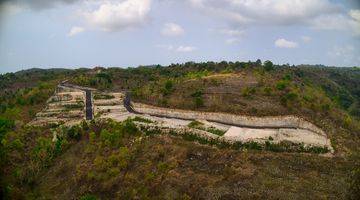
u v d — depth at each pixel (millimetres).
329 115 56656
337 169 39625
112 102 73062
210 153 44031
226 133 49562
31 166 48344
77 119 62969
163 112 61188
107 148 47688
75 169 45719
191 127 50812
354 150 46062
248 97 61844
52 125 60188
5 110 70125
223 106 58000
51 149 51469
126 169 43094
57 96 77188
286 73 89500
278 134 48906
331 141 46688
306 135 48812
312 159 41625
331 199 32594
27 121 63844
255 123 53375
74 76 110062
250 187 35438
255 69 94188
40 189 44875
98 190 41094
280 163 41000
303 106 56500
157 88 74875
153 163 43000
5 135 55406
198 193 35750
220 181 37531
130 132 50875
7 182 45938
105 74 106938
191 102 61406
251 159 41875
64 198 41219
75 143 53062
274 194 33594
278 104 57688
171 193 36594
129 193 38750
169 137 48625
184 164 42094
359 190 30562
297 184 35812
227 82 74688
